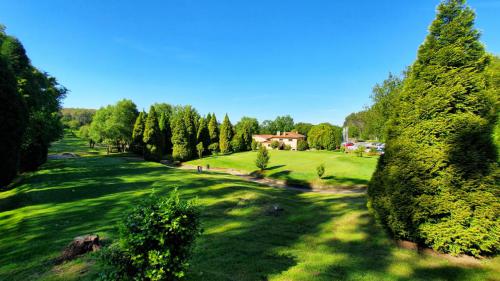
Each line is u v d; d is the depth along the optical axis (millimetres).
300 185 24969
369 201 7664
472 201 5613
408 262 5688
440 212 5816
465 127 5910
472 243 5617
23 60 20906
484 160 5730
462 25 6305
